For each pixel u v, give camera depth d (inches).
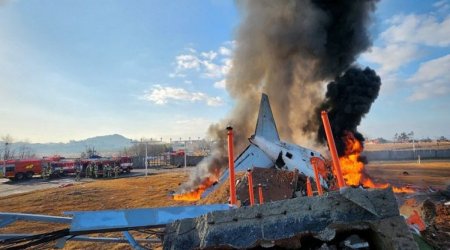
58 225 482.3
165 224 139.3
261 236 114.9
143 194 753.0
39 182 1461.6
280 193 357.4
